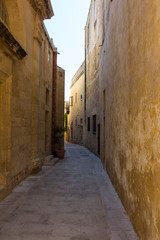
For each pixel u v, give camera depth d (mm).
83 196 5012
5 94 4941
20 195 5020
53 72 12008
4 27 4035
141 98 2844
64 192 5336
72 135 28109
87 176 7234
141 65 2846
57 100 14328
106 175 7398
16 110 5711
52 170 8250
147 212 2555
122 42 4387
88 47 17516
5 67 4773
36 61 7523
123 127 4266
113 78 5910
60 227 3385
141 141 2852
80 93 22359
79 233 3191
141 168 2844
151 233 2385
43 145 9578
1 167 4855
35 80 7422
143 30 2734
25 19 6391
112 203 4508
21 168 6230
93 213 3963
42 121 9000
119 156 4793
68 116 32938
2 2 5512
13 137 5484
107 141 7574
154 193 2291
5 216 3803
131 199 3490
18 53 5324
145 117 2656
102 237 3078
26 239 3002
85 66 19188
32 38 7281
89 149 16469
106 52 7996
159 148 2152
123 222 3545
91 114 15422
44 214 3910
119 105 4781
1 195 4605
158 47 2176
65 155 13516
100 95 10969
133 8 3320
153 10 2318
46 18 8461
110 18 6664
